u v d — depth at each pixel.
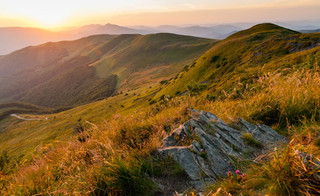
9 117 161.88
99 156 3.23
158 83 145.38
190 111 5.11
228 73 59.47
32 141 83.94
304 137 3.28
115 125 4.76
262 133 4.05
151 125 4.81
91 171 2.87
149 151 3.46
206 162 3.11
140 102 90.69
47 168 3.52
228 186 2.32
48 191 2.91
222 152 3.40
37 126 110.88
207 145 3.48
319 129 3.24
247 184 2.26
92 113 103.50
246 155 3.31
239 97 6.60
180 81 82.25
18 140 95.12
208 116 4.68
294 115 4.40
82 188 2.68
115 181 2.62
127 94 129.25
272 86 5.66
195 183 2.70
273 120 4.77
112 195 2.53
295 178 1.99
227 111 5.36
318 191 1.78
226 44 85.12
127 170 2.78
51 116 130.25
